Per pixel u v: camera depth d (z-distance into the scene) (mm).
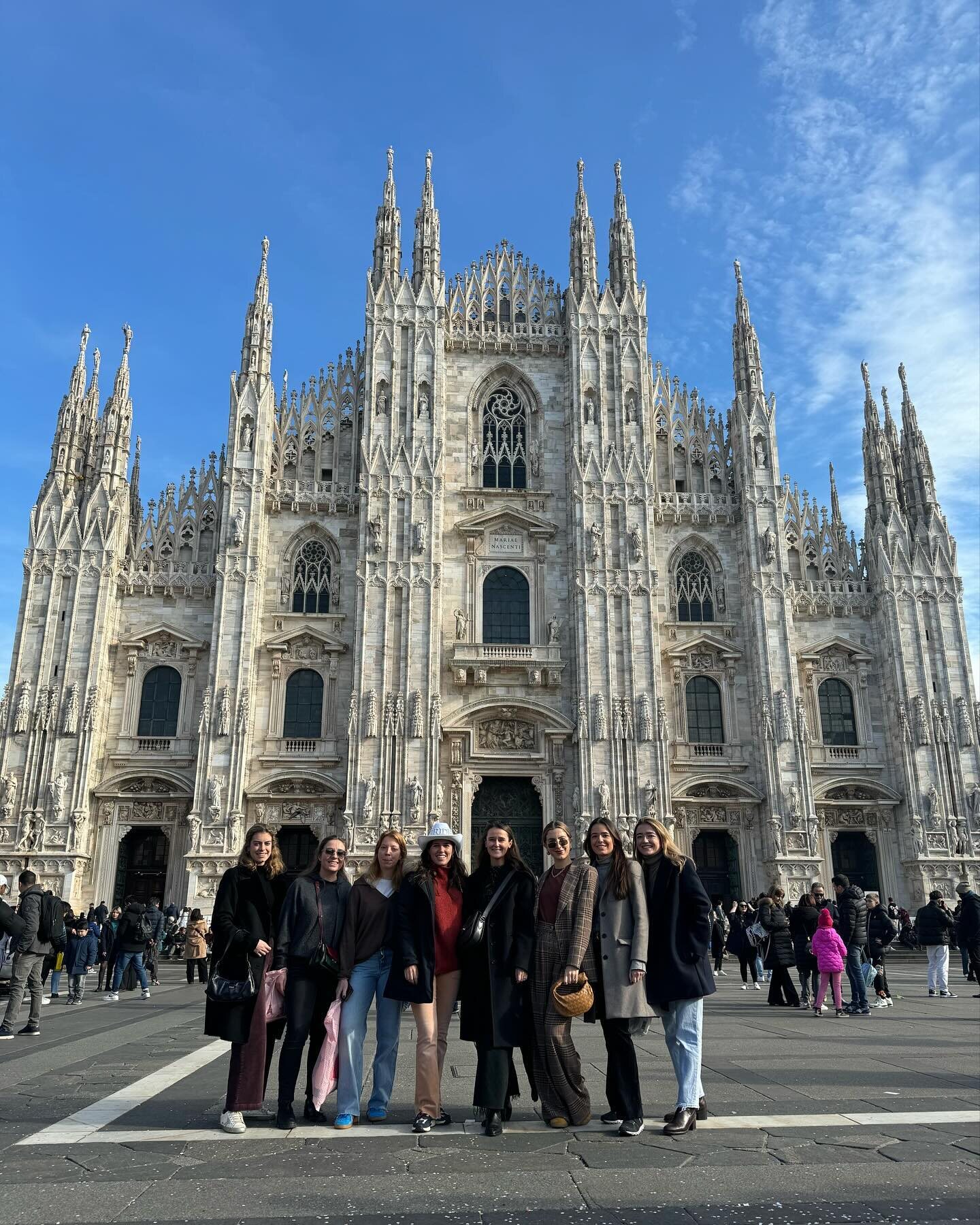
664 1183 8906
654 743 53625
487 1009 11250
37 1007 20812
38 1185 8898
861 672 57875
